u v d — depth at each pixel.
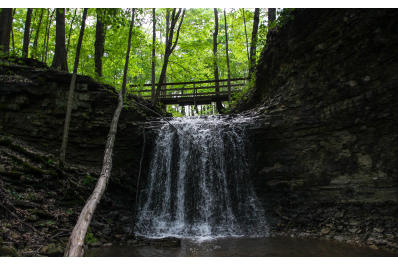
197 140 10.76
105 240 6.71
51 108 10.64
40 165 8.53
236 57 22.17
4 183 6.96
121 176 10.33
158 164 10.89
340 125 8.14
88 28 16.11
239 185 9.75
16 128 9.99
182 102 17.45
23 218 6.24
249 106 12.73
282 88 10.28
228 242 6.64
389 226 6.31
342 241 6.18
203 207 9.79
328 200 7.95
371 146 7.43
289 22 9.68
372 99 7.45
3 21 12.30
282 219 8.23
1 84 10.05
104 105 11.24
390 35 7.07
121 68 18.72
